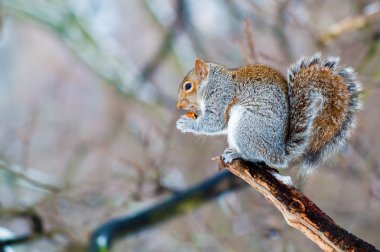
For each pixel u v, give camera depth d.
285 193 6.56
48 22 19.89
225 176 10.52
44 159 18.73
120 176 13.17
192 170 15.27
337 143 7.45
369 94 11.02
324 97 7.48
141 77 19.53
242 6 16.28
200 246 12.96
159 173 11.71
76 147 16.00
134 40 27.58
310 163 7.51
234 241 12.36
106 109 22.19
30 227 11.20
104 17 26.09
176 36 19.47
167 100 19.25
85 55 19.86
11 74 28.69
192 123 8.19
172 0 20.30
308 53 14.57
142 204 12.81
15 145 18.44
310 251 12.04
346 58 13.39
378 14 12.49
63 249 11.54
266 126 7.54
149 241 14.87
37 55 28.88
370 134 12.83
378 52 13.09
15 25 29.02
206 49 18.69
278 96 7.59
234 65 16.52
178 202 10.37
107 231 10.00
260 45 15.60
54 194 11.77
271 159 7.55
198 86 8.25
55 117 21.70
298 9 14.30
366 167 11.73
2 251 10.88
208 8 20.25
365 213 11.66
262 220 12.19
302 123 7.52
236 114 7.79
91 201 12.55
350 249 6.08
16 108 26.92
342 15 14.77
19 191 13.07
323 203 13.05
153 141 15.28
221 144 14.66
